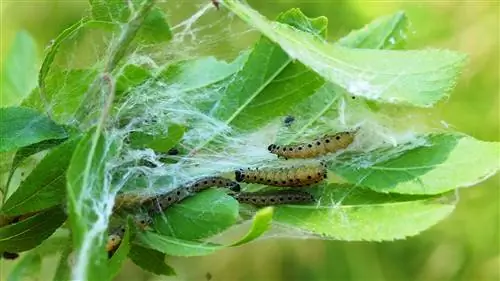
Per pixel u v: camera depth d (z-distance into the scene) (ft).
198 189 0.57
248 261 1.39
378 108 0.63
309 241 1.39
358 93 0.51
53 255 0.65
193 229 0.55
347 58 0.53
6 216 0.56
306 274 1.38
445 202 0.56
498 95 1.30
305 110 0.62
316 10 1.30
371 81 0.52
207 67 0.59
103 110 0.51
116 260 0.52
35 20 1.31
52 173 0.53
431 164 0.56
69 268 0.56
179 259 1.35
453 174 0.55
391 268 1.37
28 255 0.63
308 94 0.57
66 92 0.57
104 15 0.53
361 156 0.58
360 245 1.38
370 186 0.56
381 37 0.63
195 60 0.59
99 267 0.49
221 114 0.58
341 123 0.62
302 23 0.56
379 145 0.59
